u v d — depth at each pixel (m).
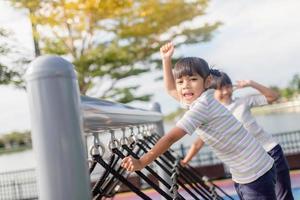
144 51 15.88
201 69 2.01
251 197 2.08
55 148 1.11
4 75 14.16
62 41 14.80
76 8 14.11
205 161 12.59
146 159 1.65
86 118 1.34
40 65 1.13
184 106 2.08
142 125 3.25
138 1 15.19
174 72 2.07
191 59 2.03
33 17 14.01
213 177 10.74
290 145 13.07
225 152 2.04
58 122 1.12
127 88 15.95
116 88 15.91
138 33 15.41
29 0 13.81
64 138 1.12
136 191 1.70
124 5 14.33
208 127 1.97
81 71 14.91
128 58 15.49
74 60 14.92
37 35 14.23
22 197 13.22
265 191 2.06
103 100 1.81
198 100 1.95
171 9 15.42
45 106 1.12
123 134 2.29
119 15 14.77
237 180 2.11
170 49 2.55
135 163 1.60
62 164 1.11
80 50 15.10
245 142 2.05
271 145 3.35
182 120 1.85
